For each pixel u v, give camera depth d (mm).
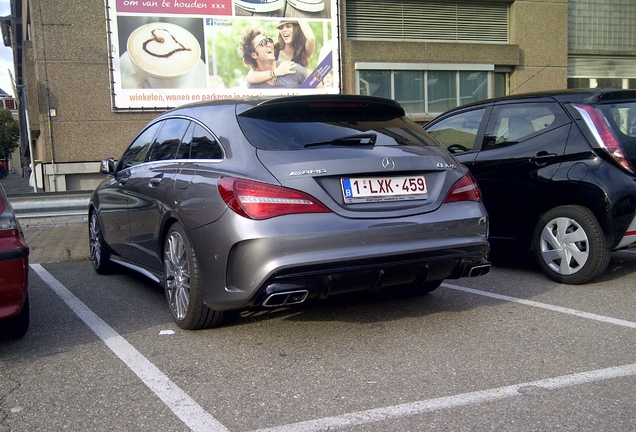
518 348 3873
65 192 11141
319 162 3801
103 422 2975
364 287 3877
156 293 5648
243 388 3350
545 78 18312
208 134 4344
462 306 4875
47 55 14102
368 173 3879
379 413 2992
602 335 4082
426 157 4129
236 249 3711
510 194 5840
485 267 4246
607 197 5137
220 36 15023
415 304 4957
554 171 5477
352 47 16156
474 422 2875
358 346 3982
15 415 3078
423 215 3973
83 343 4195
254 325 4477
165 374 3584
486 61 17453
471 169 6145
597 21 19266
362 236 3748
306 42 15734
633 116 5441
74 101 14320
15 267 3764
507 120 6023
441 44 16969
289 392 3279
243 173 3801
